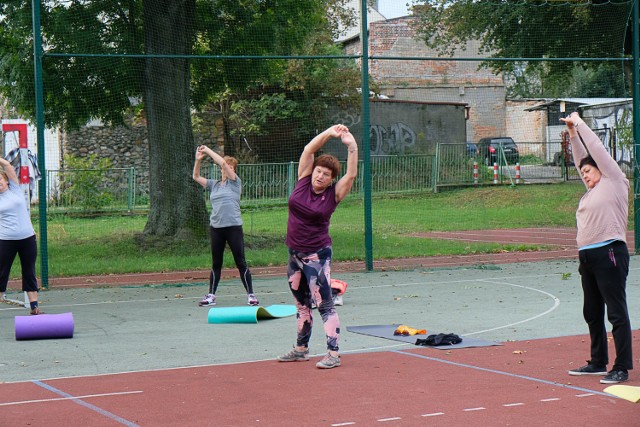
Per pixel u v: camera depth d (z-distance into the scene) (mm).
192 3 19062
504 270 15945
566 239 21828
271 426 5492
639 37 18672
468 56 41250
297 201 7422
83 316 11016
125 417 5762
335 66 35469
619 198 6789
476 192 32500
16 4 18031
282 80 33000
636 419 5590
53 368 7594
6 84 19125
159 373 7305
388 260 17672
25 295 12000
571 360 7641
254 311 10211
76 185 27156
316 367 7469
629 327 6711
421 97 45656
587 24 23469
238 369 7453
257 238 20250
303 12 20422
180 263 16797
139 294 13344
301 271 7574
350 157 7359
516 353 7988
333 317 7461
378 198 31703
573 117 6961
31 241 10602
